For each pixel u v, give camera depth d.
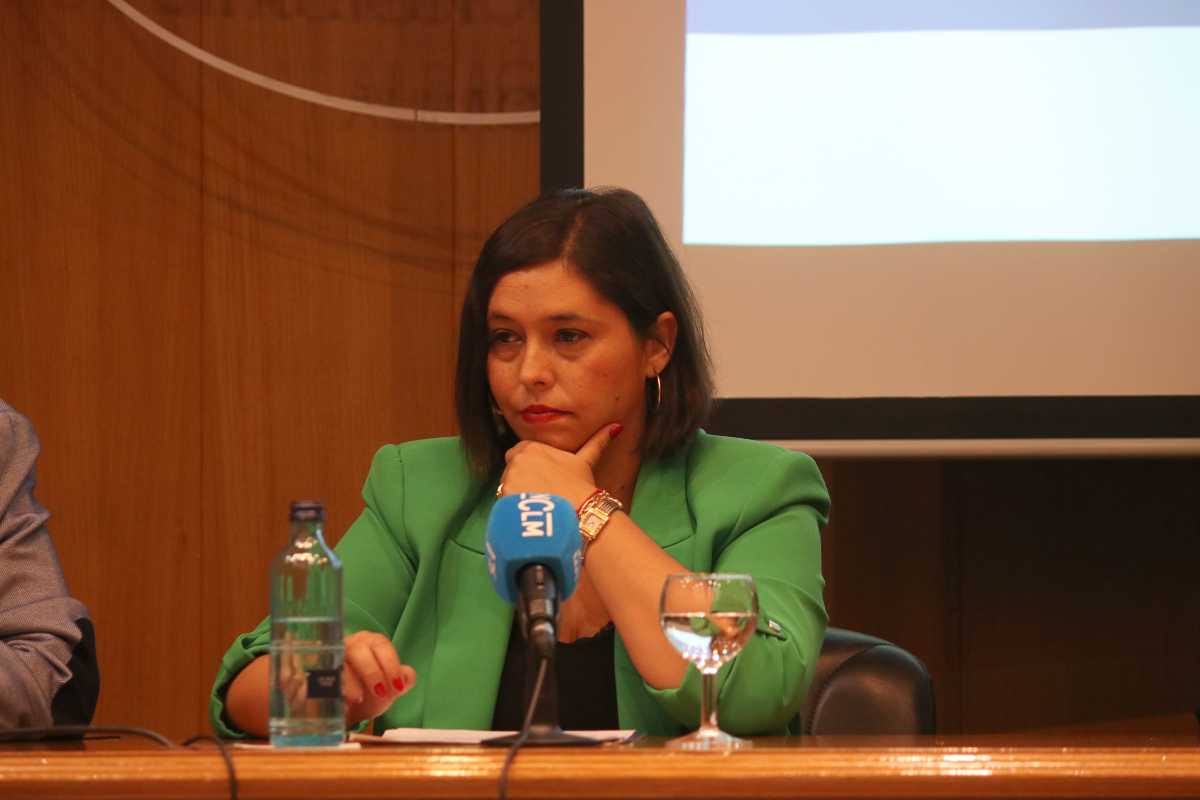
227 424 10.80
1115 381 9.48
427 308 10.99
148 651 10.65
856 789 3.65
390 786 3.66
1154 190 9.55
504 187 11.04
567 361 6.01
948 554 11.20
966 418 9.49
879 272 9.56
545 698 4.22
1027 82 9.62
